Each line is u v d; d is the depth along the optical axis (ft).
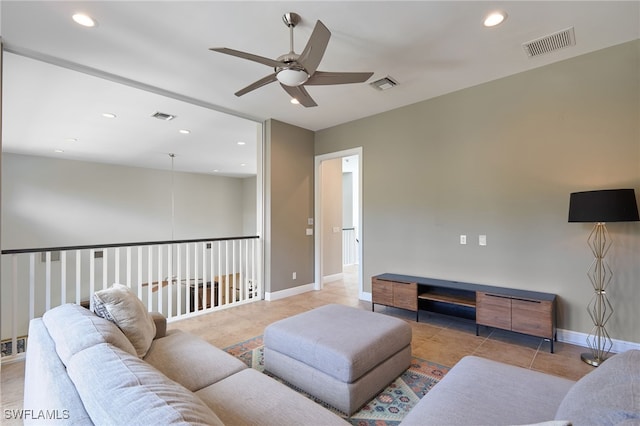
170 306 12.41
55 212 23.67
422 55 9.73
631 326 9.04
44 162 23.30
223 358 6.13
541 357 9.08
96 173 25.81
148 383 3.03
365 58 9.87
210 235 33.27
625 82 9.11
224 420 4.25
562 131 10.13
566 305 10.07
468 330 11.30
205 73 10.62
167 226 30.01
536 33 8.61
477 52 9.57
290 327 7.73
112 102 12.93
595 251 9.52
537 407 4.33
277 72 7.77
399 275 13.78
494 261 11.52
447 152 12.69
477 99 11.91
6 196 21.68
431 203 13.15
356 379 6.42
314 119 15.78
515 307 9.91
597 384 3.55
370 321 8.11
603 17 7.89
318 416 4.39
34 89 11.62
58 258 23.25
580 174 9.82
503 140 11.31
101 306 5.90
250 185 35.55
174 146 20.58
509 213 11.19
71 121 15.26
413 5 7.43
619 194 7.89
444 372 8.18
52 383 3.37
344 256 28.27
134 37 8.53
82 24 7.91
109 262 25.59
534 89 10.65
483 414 4.22
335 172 21.09
